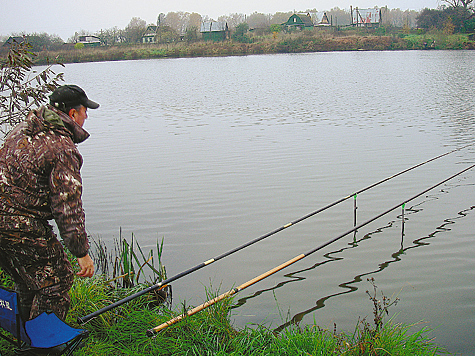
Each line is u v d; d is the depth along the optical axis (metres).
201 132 16.19
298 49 73.81
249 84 33.03
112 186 10.16
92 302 4.38
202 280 5.87
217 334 4.15
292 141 14.18
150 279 5.57
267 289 5.61
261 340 4.09
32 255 3.01
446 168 10.91
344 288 5.62
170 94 28.70
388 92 26.34
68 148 3.00
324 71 41.59
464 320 4.87
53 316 3.04
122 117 20.25
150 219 8.16
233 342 4.02
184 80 37.91
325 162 11.61
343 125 16.72
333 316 4.99
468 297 5.34
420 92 25.95
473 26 79.31
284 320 4.90
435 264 6.20
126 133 16.44
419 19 88.50
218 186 9.91
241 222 7.90
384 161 11.60
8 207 2.91
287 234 7.35
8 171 2.92
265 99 24.84
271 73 41.34
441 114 18.58
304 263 6.33
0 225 2.92
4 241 2.94
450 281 5.73
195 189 9.77
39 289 3.08
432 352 4.05
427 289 5.54
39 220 3.01
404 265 6.20
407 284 5.68
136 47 84.56
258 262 6.39
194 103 24.16
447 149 12.73
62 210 2.97
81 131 3.24
